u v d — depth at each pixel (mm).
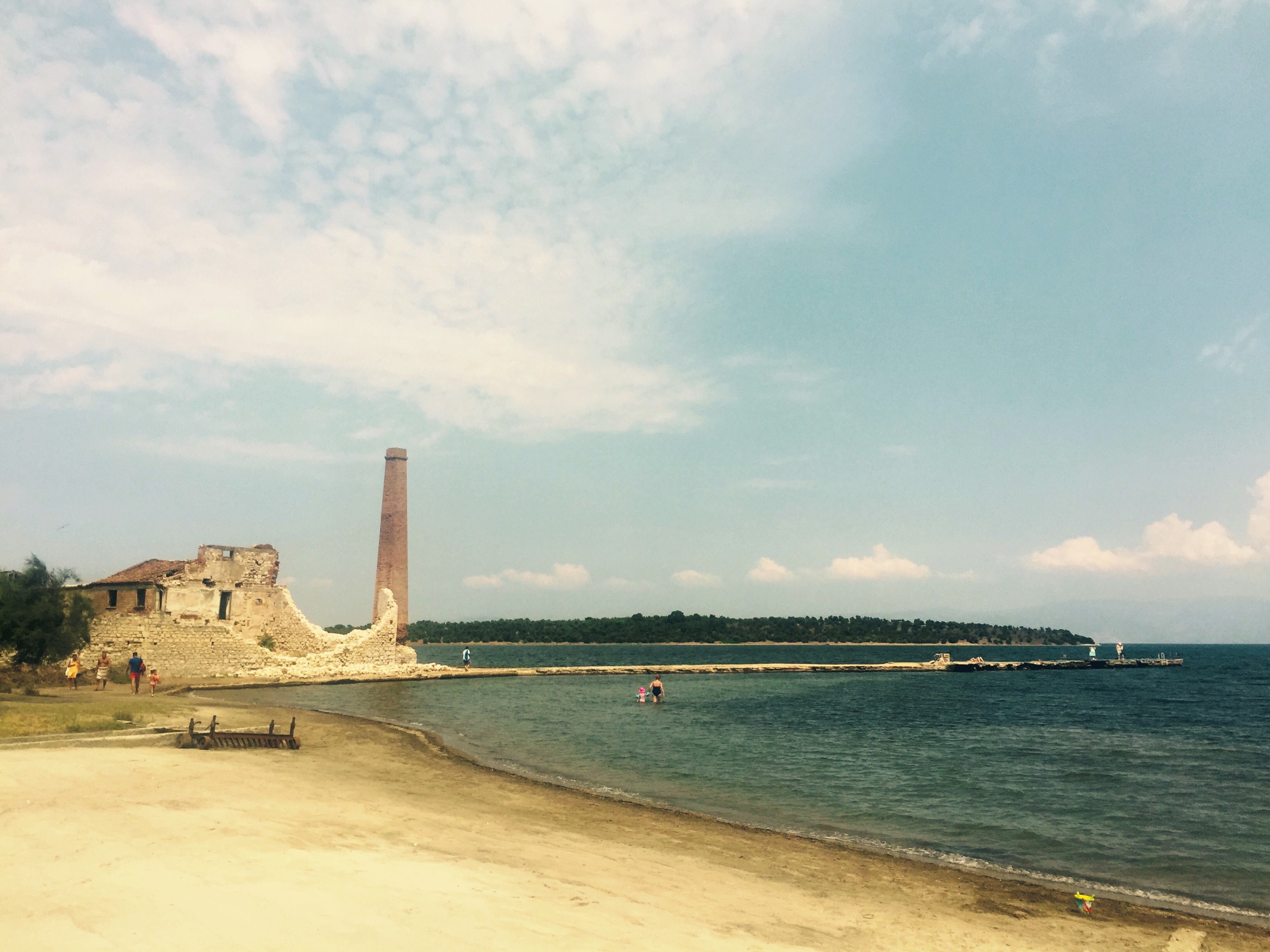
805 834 17750
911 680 95312
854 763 29391
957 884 13953
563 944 8281
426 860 11258
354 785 18172
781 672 106125
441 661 135375
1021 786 25469
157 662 50938
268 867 9906
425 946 7730
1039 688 83562
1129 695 74125
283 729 27562
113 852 10000
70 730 21859
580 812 17688
